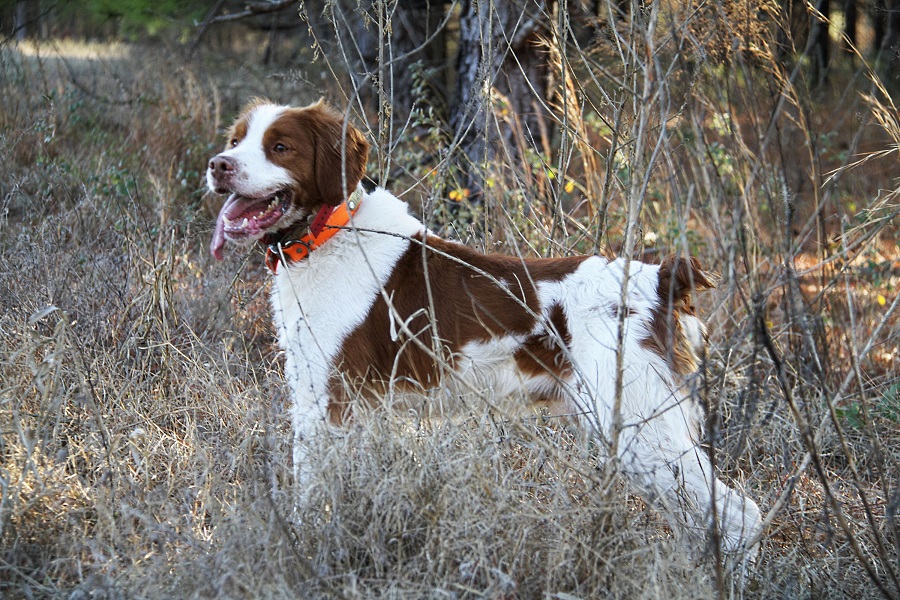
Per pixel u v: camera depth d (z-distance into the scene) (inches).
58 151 435.5
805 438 181.8
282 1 469.4
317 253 217.9
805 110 215.2
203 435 231.9
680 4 240.1
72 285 305.7
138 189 380.8
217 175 213.2
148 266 301.0
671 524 194.5
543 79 402.9
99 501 194.1
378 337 215.6
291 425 227.3
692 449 202.1
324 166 217.3
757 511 203.2
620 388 183.6
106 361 258.2
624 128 273.1
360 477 185.6
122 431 229.6
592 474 185.9
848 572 197.8
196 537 188.5
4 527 186.2
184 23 604.7
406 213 225.5
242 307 308.3
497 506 180.1
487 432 202.4
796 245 201.8
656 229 356.5
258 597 162.4
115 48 703.1
